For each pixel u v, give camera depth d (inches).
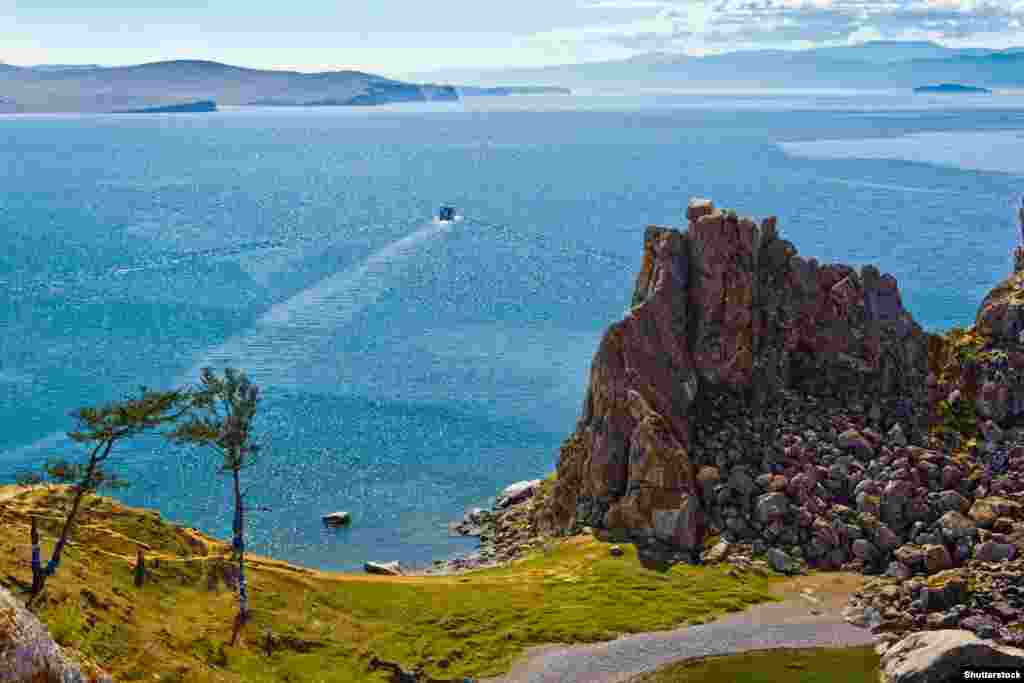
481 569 3513.8
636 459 3440.0
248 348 7190.0
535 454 5206.7
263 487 4714.6
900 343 3949.3
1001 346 3816.4
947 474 3346.5
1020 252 4247.0
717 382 3754.9
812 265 3966.5
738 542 3265.3
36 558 2351.1
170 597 2719.0
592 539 3405.5
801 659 2593.5
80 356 6948.8
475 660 2615.7
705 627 2775.6
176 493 4630.9
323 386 6269.7
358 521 4357.8
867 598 2891.2
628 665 2576.3
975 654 2383.1
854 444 3533.5
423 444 5315.0
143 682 2169.0
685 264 3865.7
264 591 2893.7
